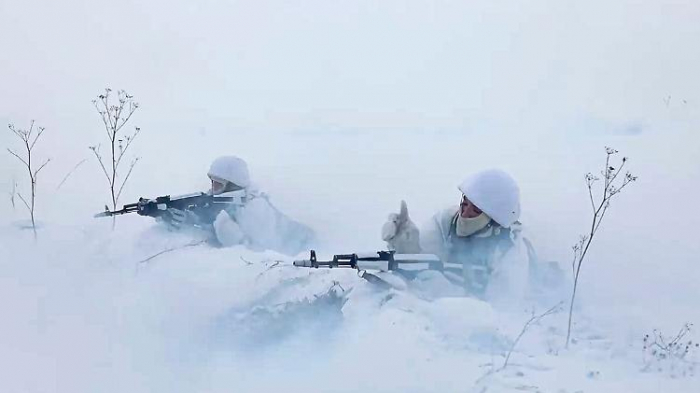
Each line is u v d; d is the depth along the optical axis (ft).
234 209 27.22
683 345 19.08
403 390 16.16
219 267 22.99
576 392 16.08
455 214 21.42
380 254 20.04
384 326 18.10
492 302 20.45
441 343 17.74
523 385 16.26
